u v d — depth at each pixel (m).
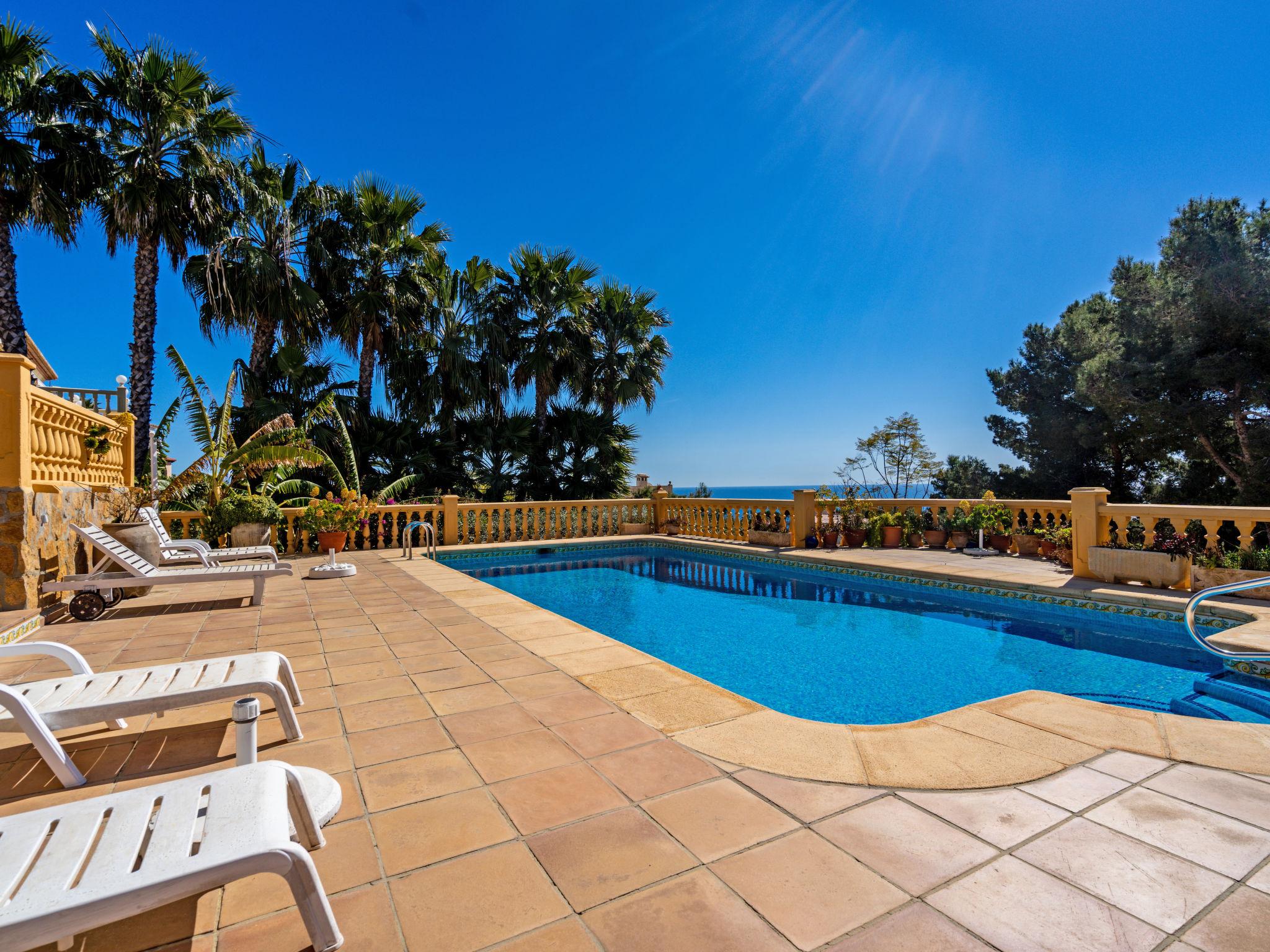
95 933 1.54
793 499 11.00
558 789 2.31
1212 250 13.55
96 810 1.45
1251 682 4.32
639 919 1.59
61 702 2.38
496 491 15.77
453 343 15.67
